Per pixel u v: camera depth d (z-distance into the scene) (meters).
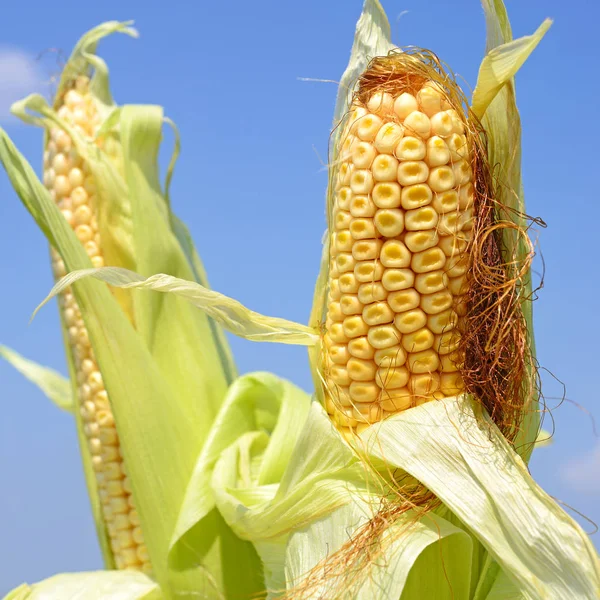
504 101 0.58
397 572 0.55
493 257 0.58
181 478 0.70
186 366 0.73
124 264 0.75
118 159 0.76
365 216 0.57
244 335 0.60
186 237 0.78
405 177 0.57
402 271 0.57
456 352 0.57
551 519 0.54
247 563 0.69
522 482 0.55
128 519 0.73
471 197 0.57
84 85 0.78
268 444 0.72
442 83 0.58
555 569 0.54
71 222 0.75
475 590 0.59
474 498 0.55
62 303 0.76
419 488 0.57
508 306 0.57
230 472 0.69
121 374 0.70
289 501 0.59
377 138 0.57
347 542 0.56
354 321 0.58
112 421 0.73
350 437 0.58
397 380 0.57
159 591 0.69
